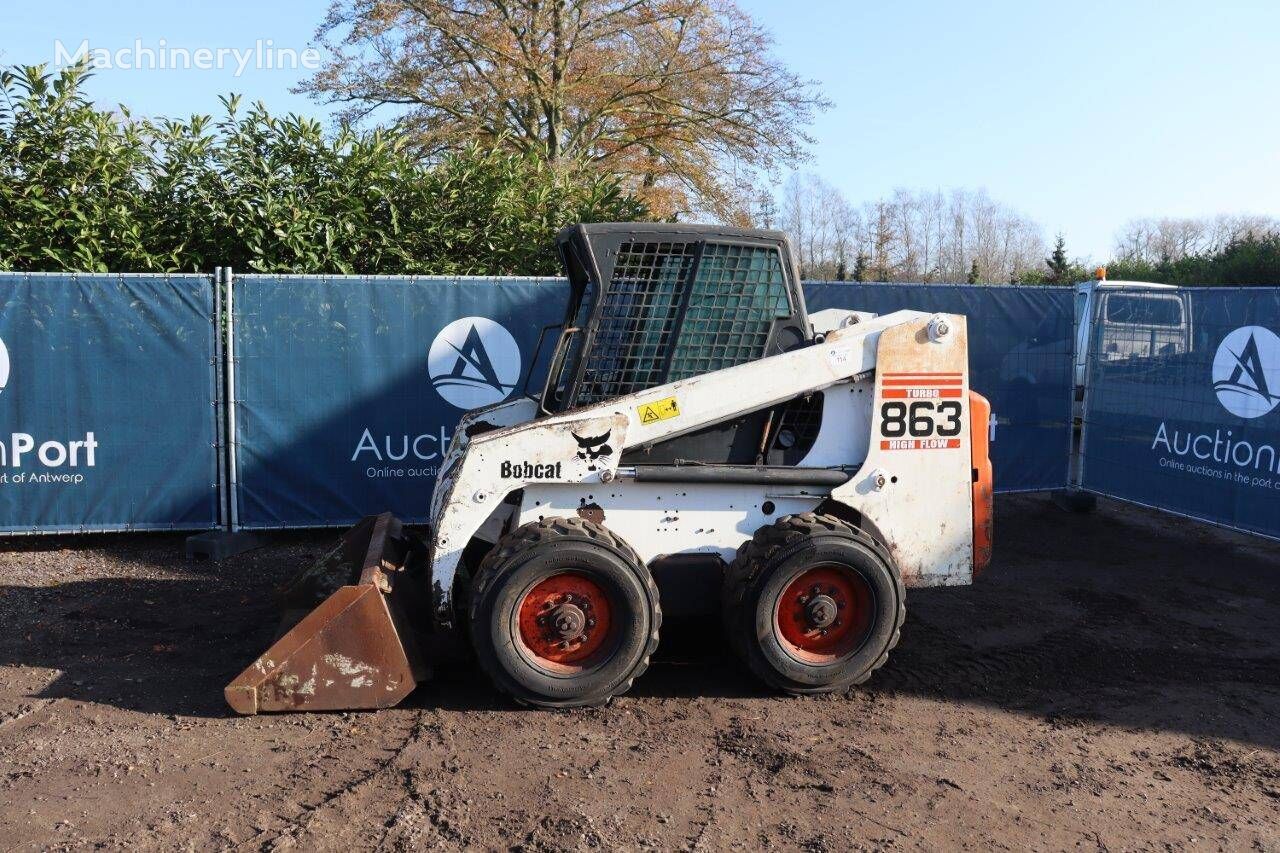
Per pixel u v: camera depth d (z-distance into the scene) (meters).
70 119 8.92
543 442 4.93
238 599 6.68
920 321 5.18
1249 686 5.37
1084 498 9.70
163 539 8.24
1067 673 5.50
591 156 19.80
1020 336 9.43
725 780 4.15
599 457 4.96
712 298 5.20
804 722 4.76
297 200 9.06
